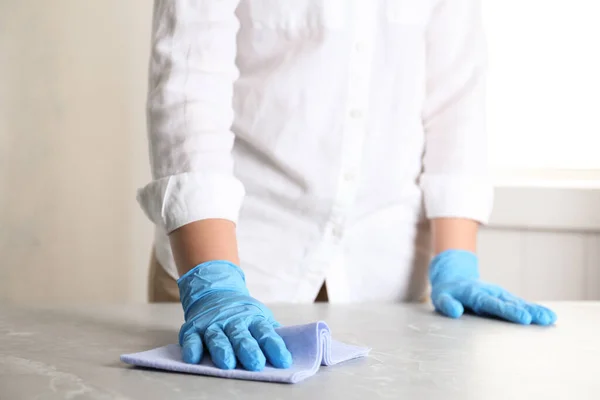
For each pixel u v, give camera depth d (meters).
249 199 1.28
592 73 2.02
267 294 1.28
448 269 1.28
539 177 2.06
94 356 0.78
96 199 2.30
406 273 1.38
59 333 0.92
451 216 1.34
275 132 1.25
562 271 2.01
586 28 2.02
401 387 0.65
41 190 2.33
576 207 1.96
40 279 2.35
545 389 0.65
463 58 1.39
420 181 1.39
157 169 1.04
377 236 1.34
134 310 1.13
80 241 2.32
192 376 0.69
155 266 1.35
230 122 1.08
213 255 0.96
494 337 0.93
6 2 2.29
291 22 1.24
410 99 1.33
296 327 0.75
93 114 2.29
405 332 0.96
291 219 1.28
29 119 2.32
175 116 1.03
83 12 2.27
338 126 1.24
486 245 2.04
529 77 2.05
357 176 1.27
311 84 1.24
